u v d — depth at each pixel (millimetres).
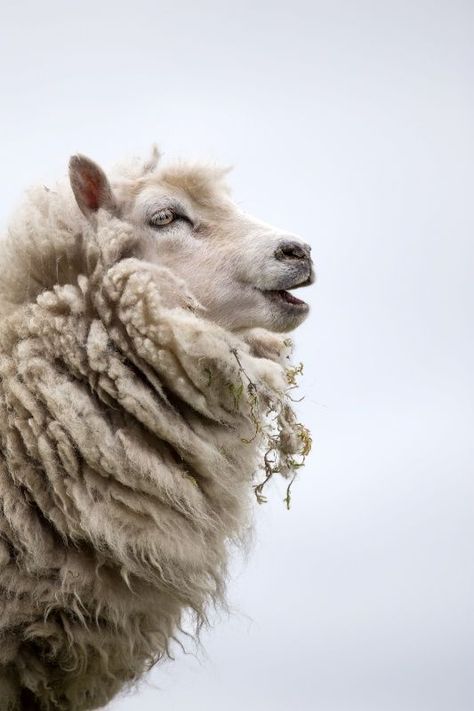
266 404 11680
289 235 12172
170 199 12062
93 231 11398
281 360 12625
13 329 10977
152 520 10859
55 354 10906
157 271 11188
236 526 11781
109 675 10992
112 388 10852
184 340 10867
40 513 10758
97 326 10938
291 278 11969
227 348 11070
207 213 12281
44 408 10758
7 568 10562
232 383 11125
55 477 10562
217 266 12016
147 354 10922
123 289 11000
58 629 10617
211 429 11422
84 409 10727
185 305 11281
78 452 10719
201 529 11289
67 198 11711
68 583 10523
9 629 10547
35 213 11523
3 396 10828
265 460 11953
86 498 10625
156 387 11000
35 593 10555
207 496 11453
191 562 11102
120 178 12258
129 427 10961
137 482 10789
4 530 10586
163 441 11148
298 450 12109
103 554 10609
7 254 11523
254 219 12430
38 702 11008
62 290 11000
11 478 10719
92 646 10758
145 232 11977
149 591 11016
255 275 11953
